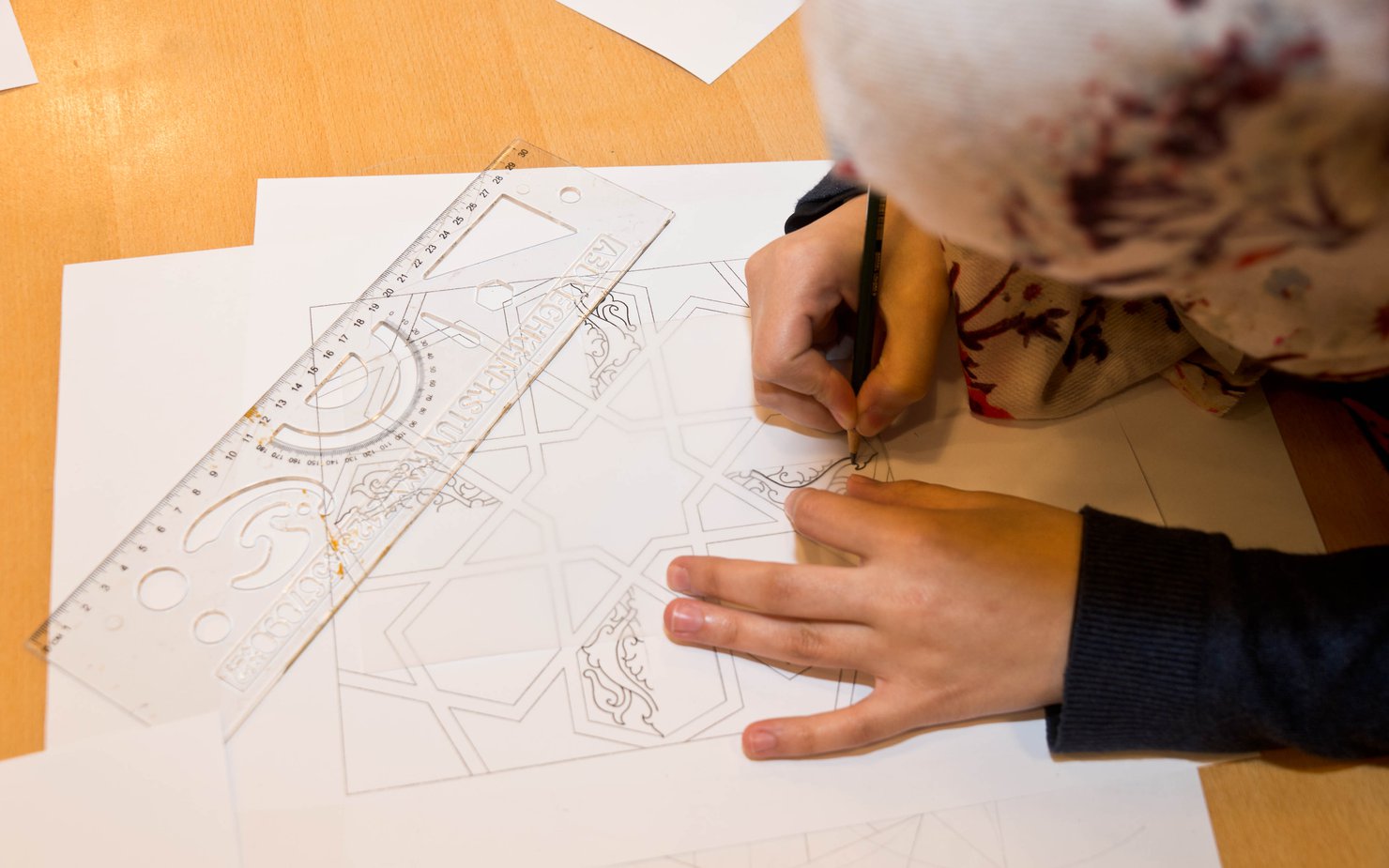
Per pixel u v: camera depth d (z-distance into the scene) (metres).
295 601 0.66
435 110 0.87
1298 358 0.56
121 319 0.75
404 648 0.65
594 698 0.64
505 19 0.91
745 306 0.80
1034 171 0.36
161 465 0.70
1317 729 0.60
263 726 0.62
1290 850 0.60
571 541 0.70
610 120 0.87
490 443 0.73
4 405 0.72
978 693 0.63
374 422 0.73
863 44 0.36
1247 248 0.40
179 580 0.66
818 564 0.69
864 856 0.60
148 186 0.81
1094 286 0.45
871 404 0.71
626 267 0.81
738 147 0.87
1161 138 0.34
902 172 0.39
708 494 0.72
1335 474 0.73
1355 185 0.36
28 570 0.66
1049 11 0.32
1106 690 0.61
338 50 0.89
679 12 0.93
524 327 0.78
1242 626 0.60
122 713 0.62
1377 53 0.32
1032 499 0.72
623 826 0.60
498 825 0.60
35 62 0.85
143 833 0.58
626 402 0.75
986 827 0.61
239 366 0.75
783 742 0.62
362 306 0.78
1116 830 0.61
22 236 0.78
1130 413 0.75
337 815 0.59
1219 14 0.32
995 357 0.72
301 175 0.83
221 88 0.86
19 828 0.58
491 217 0.83
